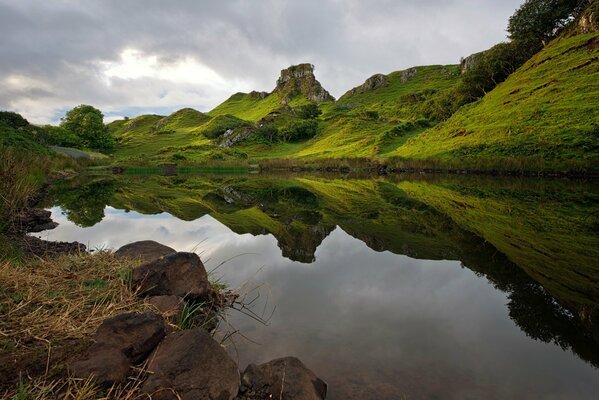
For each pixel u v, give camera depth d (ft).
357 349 12.65
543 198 56.75
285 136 352.69
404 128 229.66
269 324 14.70
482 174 116.98
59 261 18.56
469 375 11.05
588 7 185.47
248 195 71.00
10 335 10.18
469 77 219.00
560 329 13.91
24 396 7.53
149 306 13.51
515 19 218.38
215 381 9.22
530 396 10.05
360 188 85.40
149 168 208.13
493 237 30.68
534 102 148.25
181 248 27.27
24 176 37.60
